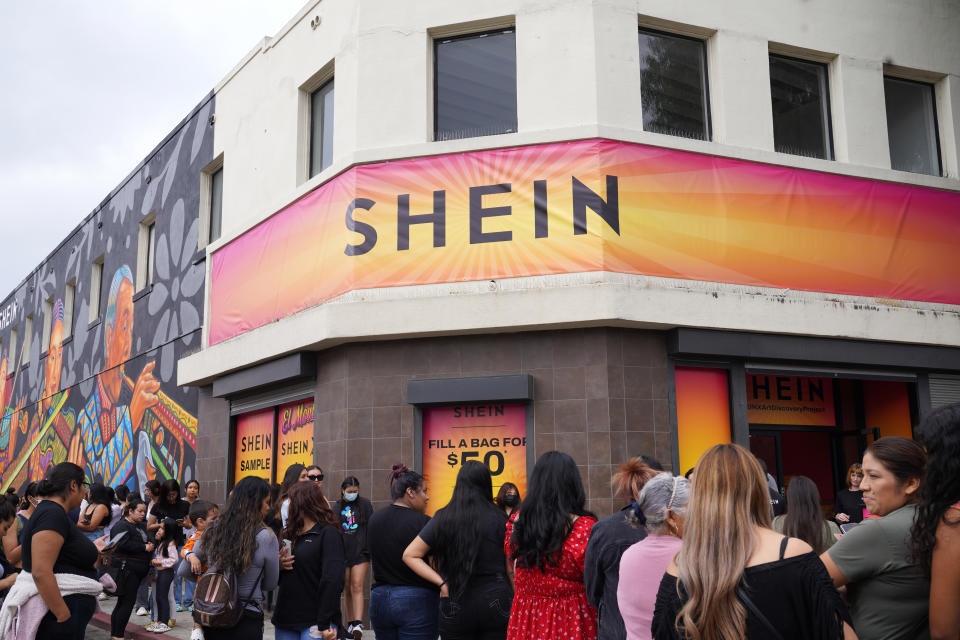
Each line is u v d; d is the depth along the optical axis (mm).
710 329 9922
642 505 3256
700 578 2346
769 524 2488
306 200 11570
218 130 14719
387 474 10109
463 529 4688
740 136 10750
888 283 11031
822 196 10891
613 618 3598
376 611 5367
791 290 10453
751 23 11125
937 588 2652
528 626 4082
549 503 4094
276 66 13086
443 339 10242
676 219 10070
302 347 10867
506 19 10734
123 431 17938
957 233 11602
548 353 9844
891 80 12125
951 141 12016
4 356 30000
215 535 4777
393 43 10969
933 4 12258
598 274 9617
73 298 23547
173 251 16156
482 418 10008
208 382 14078
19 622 4793
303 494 5383
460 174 10336
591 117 10062
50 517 4844
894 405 11531
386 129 10781
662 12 10680
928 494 2703
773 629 2271
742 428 10039
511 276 9930
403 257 10352
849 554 2861
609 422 9445
